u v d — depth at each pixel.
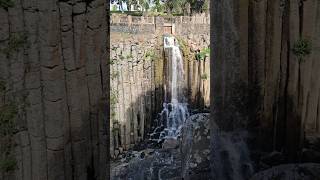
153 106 31.27
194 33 34.66
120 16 32.72
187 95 33.34
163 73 32.69
